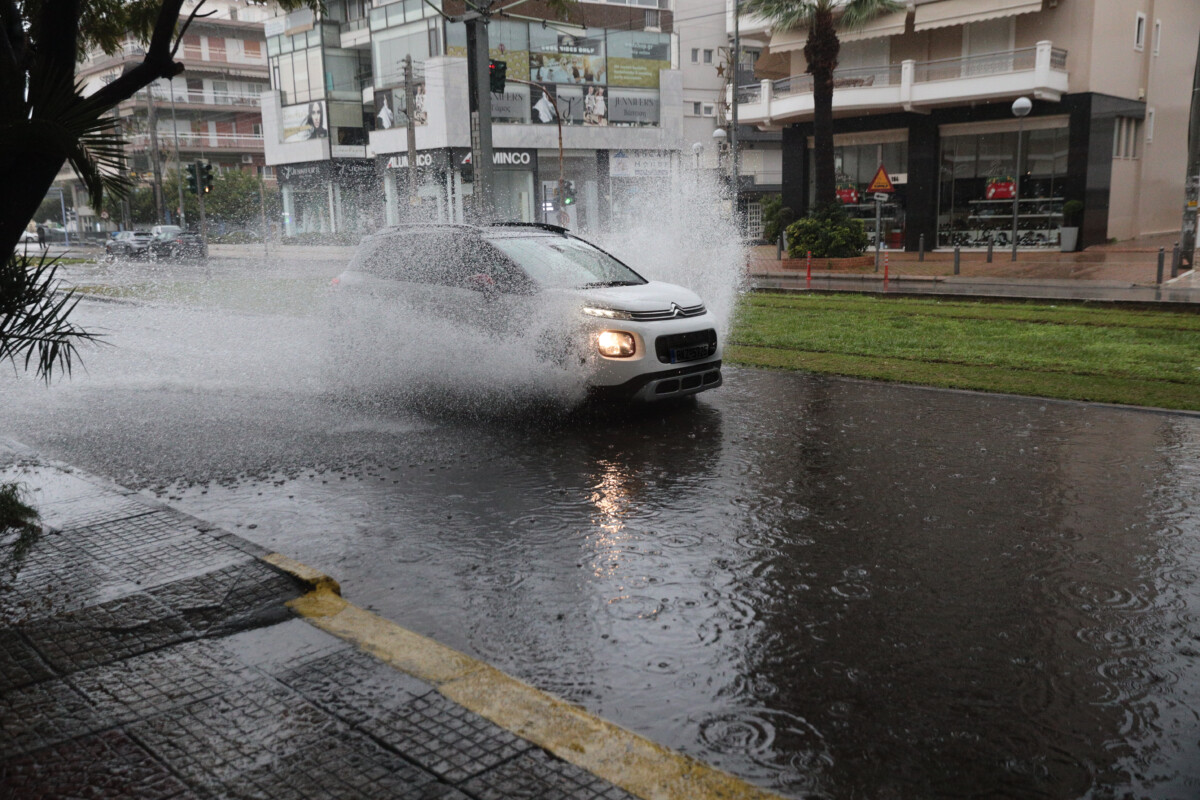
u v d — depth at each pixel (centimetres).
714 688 333
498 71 1877
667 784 265
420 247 858
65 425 758
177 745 283
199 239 3859
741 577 435
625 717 314
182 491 581
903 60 3180
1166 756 287
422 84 4184
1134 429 708
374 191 4891
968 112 3053
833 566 447
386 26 4359
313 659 340
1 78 420
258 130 6494
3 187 452
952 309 1544
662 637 374
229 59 6362
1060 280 2048
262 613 379
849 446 673
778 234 3441
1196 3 3347
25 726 293
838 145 3441
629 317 739
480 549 476
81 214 6231
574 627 384
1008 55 2884
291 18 4831
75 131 418
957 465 618
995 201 3067
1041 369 964
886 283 1914
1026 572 436
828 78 2752
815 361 1048
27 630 361
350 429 743
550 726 296
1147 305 1466
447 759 276
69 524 480
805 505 541
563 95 4494
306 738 287
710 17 5241
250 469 629
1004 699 323
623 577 437
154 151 4828
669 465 630
